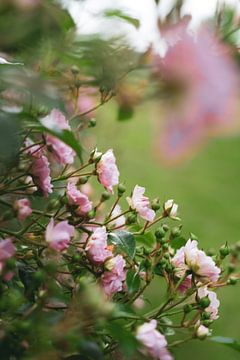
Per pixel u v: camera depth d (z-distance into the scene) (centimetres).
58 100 118
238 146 566
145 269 136
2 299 122
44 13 166
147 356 122
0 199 131
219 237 470
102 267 130
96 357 118
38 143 127
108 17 164
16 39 165
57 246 125
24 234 132
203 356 270
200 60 151
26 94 121
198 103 154
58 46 165
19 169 129
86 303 117
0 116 116
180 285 135
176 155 167
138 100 169
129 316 121
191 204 508
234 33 156
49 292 119
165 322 138
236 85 151
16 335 120
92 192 168
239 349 132
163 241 137
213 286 139
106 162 137
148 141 494
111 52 161
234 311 344
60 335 118
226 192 514
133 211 140
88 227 140
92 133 233
